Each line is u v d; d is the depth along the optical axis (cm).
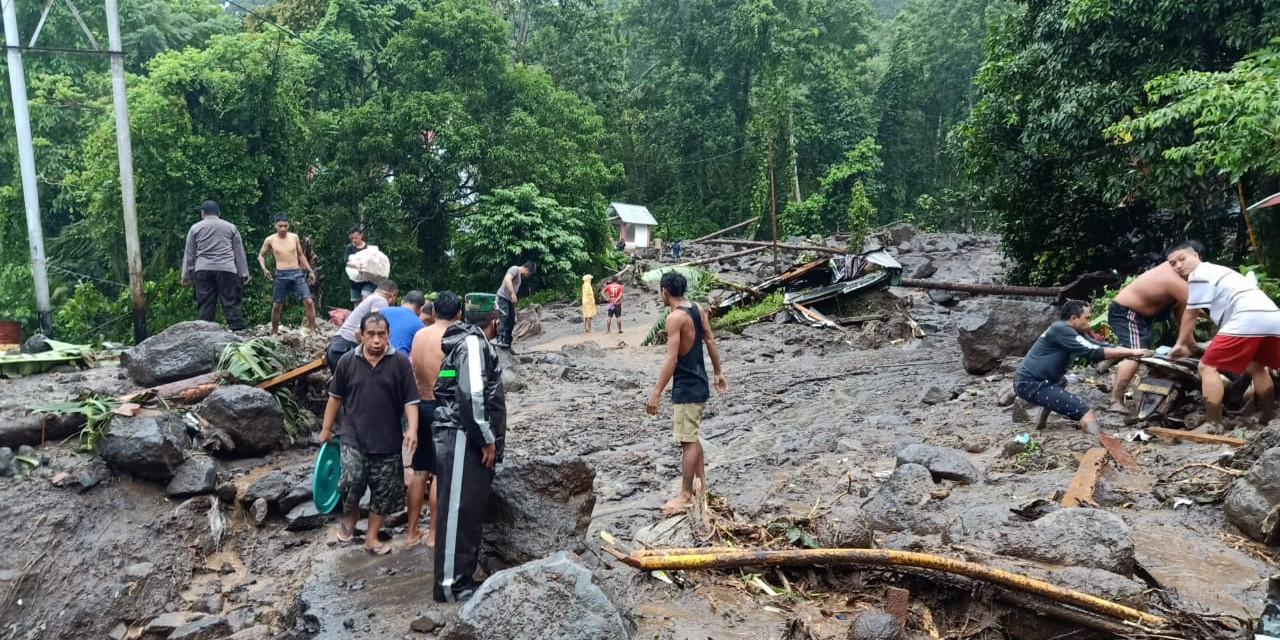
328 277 2720
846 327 1839
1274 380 681
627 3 5291
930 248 3334
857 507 557
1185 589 416
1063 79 1370
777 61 4875
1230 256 1350
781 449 820
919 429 816
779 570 473
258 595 596
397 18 3356
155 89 2342
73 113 3048
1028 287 1844
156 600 614
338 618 471
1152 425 686
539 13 4531
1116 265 1803
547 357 1549
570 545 494
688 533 526
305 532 694
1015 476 614
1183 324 676
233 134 2417
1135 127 1120
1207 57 1242
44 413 748
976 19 5297
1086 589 399
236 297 1120
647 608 441
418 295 795
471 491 467
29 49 1502
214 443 786
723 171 5147
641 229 4812
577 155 3334
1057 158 1659
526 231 2988
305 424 886
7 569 609
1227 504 495
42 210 3119
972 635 420
